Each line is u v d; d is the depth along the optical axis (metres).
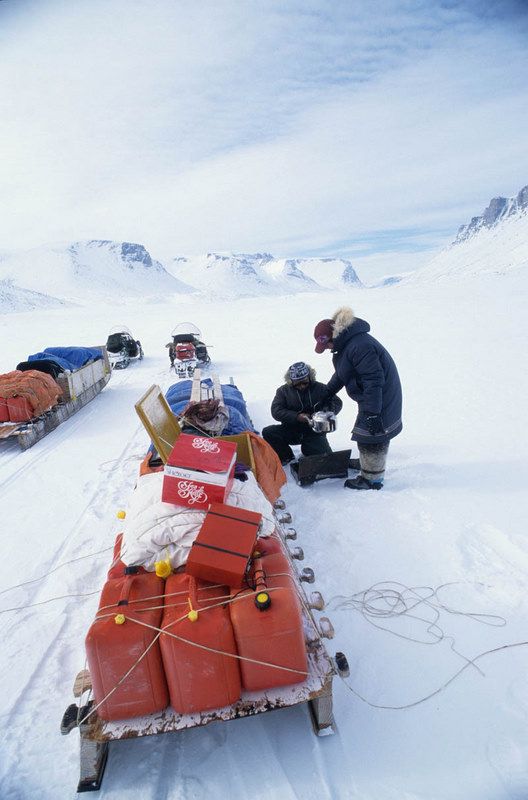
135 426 7.05
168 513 2.46
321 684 2.01
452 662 2.50
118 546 2.62
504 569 3.18
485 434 5.73
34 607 3.12
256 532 2.24
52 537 4.00
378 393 3.97
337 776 1.97
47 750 2.17
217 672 1.90
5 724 2.30
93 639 1.88
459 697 2.30
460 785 1.91
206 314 30.92
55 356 8.34
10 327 28.34
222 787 1.95
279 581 2.09
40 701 2.42
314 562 3.38
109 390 9.83
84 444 6.36
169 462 2.47
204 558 2.08
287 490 4.54
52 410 7.29
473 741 2.08
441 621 2.78
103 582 3.34
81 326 26.88
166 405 3.88
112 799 1.94
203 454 2.56
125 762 2.08
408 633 2.71
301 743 2.12
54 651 2.74
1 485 5.16
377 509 4.05
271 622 1.93
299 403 4.82
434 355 11.00
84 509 4.47
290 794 1.91
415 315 19.69
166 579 2.21
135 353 13.14
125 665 1.89
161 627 1.94
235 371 10.90
